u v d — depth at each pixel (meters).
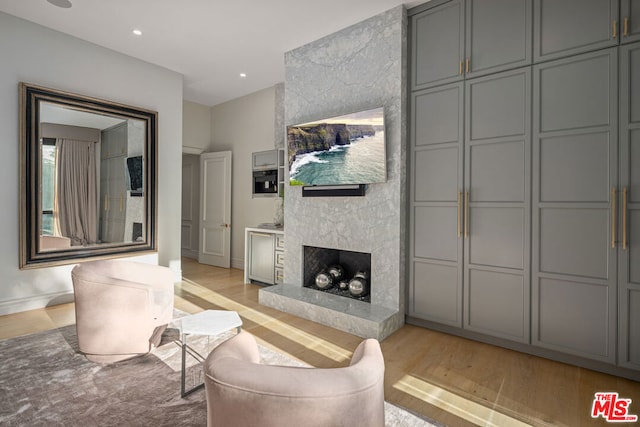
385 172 3.00
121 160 3.98
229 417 0.92
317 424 0.87
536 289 2.47
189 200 6.71
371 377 0.99
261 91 5.31
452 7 2.82
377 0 2.92
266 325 3.11
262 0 2.93
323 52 3.58
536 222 2.46
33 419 1.71
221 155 5.84
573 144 2.31
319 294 3.57
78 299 2.30
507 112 2.57
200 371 2.23
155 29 3.44
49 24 3.35
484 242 2.70
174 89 4.52
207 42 3.72
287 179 3.94
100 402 1.87
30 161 3.29
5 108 3.15
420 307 3.07
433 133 2.95
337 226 3.48
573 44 2.30
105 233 3.85
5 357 2.39
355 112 3.13
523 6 2.49
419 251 3.06
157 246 4.32
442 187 2.91
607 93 2.19
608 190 2.19
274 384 0.88
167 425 1.68
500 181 2.61
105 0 2.94
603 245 2.22
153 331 2.40
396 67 3.02
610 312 2.20
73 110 3.60
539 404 1.93
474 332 2.81
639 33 2.08
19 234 3.24
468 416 1.81
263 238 4.55
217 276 5.12
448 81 2.85
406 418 1.79
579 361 2.37
